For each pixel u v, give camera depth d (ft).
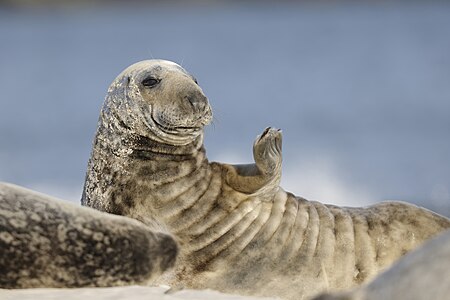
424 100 497.05
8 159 334.65
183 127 98.68
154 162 98.89
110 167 100.32
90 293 71.72
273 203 97.45
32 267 73.67
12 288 73.67
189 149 100.01
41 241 73.67
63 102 552.00
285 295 93.81
